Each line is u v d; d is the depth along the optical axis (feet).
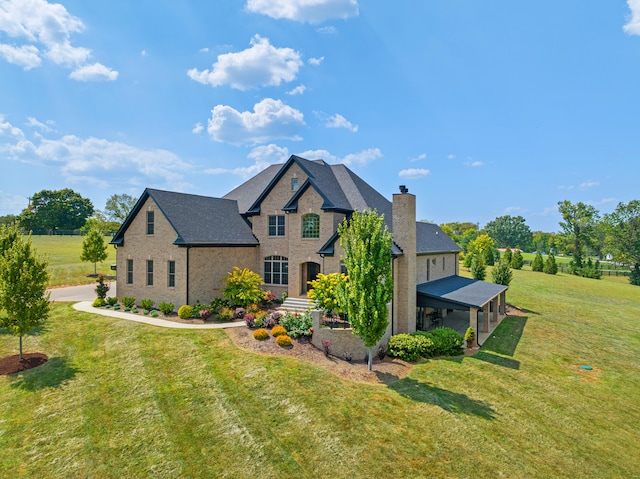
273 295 92.63
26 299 56.08
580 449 41.93
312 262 88.79
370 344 57.93
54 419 42.37
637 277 212.64
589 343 84.07
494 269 116.57
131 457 36.55
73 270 146.10
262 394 48.24
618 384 61.57
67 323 73.36
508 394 54.13
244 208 102.83
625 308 130.52
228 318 75.72
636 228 249.55
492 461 38.29
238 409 44.93
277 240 94.58
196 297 83.41
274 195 95.09
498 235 529.04
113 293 106.93
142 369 54.08
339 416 44.52
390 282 57.77
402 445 39.96
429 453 38.91
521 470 37.32
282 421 42.93
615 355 76.69
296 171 92.02
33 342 64.08
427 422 44.65
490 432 43.57
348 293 59.31
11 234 61.26
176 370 53.98
